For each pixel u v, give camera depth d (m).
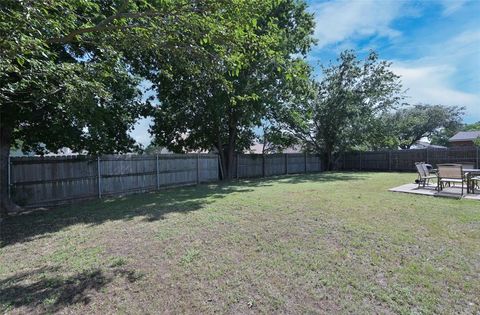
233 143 15.70
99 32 3.89
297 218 5.47
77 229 5.40
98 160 9.84
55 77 5.11
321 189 9.62
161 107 13.47
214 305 2.68
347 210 6.04
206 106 13.19
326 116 19.09
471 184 8.48
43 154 9.16
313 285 2.95
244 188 10.64
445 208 6.09
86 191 9.49
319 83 19.16
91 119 7.65
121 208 7.33
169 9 3.52
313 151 21.52
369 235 4.36
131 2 3.96
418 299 2.61
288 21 13.81
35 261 3.88
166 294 2.90
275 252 3.84
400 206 6.36
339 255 3.66
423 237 4.22
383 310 2.48
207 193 9.49
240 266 3.45
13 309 2.70
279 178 15.30
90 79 5.81
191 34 3.85
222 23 3.77
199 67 4.78
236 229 4.91
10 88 4.83
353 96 18.20
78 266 3.63
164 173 12.24
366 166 21.56
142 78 10.17
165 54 5.11
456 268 3.20
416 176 14.87
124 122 10.11
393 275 3.08
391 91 18.58
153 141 15.23
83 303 2.78
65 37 3.68
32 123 7.69
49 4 3.12
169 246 4.21
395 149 21.33
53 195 8.64
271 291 2.87
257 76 12.53
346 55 18.25
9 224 6.05
